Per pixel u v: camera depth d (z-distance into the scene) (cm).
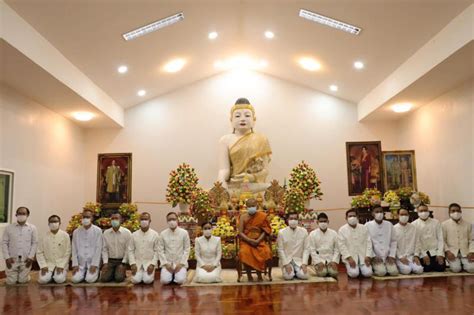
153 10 749
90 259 682
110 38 784
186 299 528
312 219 877
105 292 589
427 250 721
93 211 886
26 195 828
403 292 539
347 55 899
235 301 509
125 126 1134
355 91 1069
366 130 1122
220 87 1144
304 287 595
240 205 929
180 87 1141
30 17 645
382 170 946
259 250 646
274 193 940
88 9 680
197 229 834
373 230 692
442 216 895
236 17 861
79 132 1100
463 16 637
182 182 886
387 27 753
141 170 1120
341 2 722
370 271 666
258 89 1140
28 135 844
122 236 688
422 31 726
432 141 935
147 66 949
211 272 650
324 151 1119
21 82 764
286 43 943
